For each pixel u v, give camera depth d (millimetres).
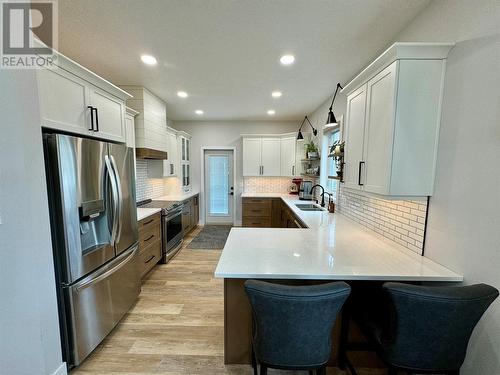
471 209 1258
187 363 1736
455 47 1353
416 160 1496
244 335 1701
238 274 1365
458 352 1119
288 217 3975
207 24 1798
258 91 3369
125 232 2207
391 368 1206
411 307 1070
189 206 5023
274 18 1723
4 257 1275
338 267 1455
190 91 3395
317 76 2799
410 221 1725
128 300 2266
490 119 1157
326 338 1168
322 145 4023
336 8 1607
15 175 1278
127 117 2924
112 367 1699
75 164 1610
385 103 1541
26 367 1365
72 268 1592
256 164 5387
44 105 1504
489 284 1166
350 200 2809
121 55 2295
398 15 1674
